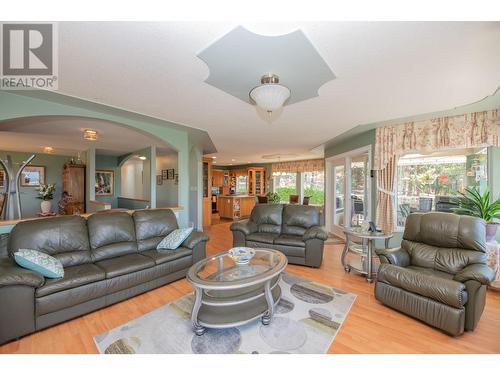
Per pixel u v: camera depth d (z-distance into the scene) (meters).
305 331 1.89
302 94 2.39
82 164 5.98
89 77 2.00
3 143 5.02
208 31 1.41
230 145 5.56
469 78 2.03
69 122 3.44
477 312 1.81
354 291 2.61
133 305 2.32
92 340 1.79
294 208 4.04
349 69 1.87
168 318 2.09
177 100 2.55
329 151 5.97
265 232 4.04
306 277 3.01
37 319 1.85
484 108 2.87
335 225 5.71
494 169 3.05
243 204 8.78
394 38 1.47
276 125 3.66
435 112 3.02
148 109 2.85
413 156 3.88
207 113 3.02
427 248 2.47
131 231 2.95
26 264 1.90
